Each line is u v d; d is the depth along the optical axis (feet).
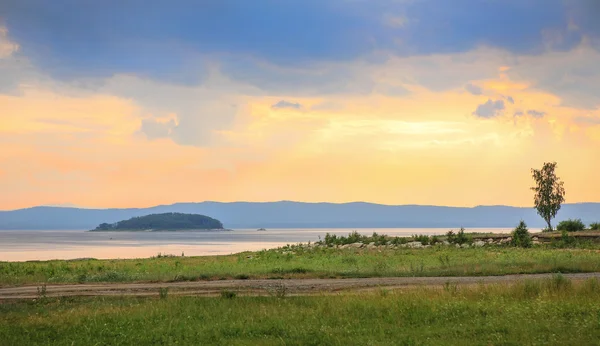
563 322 47.26
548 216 252.01
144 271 105.50
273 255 149.07
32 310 61.67
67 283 86.53
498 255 129.90
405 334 44.78
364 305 56.08
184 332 47.19
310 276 92.94
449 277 90.22
